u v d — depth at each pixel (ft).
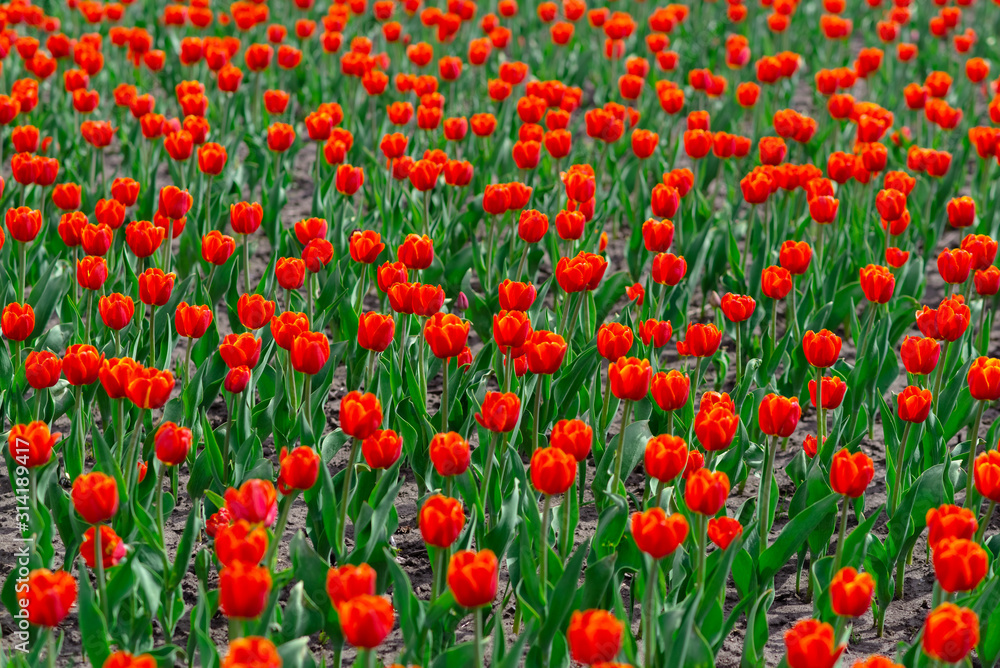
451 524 11.32
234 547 10.43
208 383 18.60
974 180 34.65
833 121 35.09
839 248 26.78
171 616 13.76
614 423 21.43
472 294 22.34
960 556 10.98
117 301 16.19
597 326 23.27
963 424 18.12
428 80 32.91
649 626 11.69
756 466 18.98
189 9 44.04
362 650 9.93
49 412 17.60
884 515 18.48
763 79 35.88
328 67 43.93
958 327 16.80
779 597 16.31
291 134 26.30
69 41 36.27
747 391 19.10
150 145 32.12
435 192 29.01
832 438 17.11
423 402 16.83
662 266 19.26
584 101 46.29
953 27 46.37
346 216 28.63
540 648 12.45
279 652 10.87
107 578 12.78
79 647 14.47
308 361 14.75
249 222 20.36
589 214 23.86
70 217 19.53
